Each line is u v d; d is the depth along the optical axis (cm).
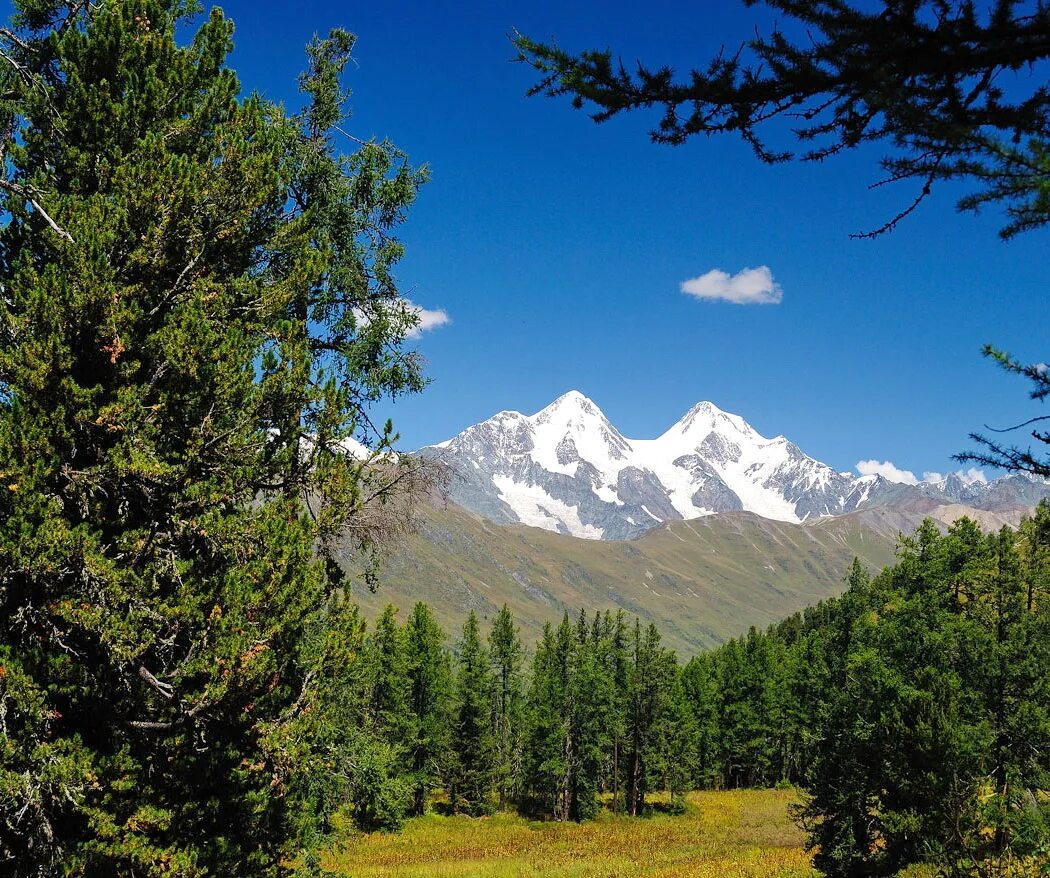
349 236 1310
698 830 6047
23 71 1065
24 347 873
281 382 1056
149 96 1088
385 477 1148
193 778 983
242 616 937
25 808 797
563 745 7100
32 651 870
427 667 6775
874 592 4456
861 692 2409
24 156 1066
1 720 833
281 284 1139
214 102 1175
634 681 7406
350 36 1318
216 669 909
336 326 1300
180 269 1070
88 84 1095
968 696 2173
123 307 945
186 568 966
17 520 825
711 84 368
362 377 1291
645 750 7288
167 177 996
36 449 865
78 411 902
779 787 8781
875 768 2145
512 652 8488
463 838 5753
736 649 10181
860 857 2255
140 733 962
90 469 901
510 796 7850
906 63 336
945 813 1428
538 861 4666
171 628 929
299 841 1133
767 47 353
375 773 1420
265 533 999
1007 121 340
